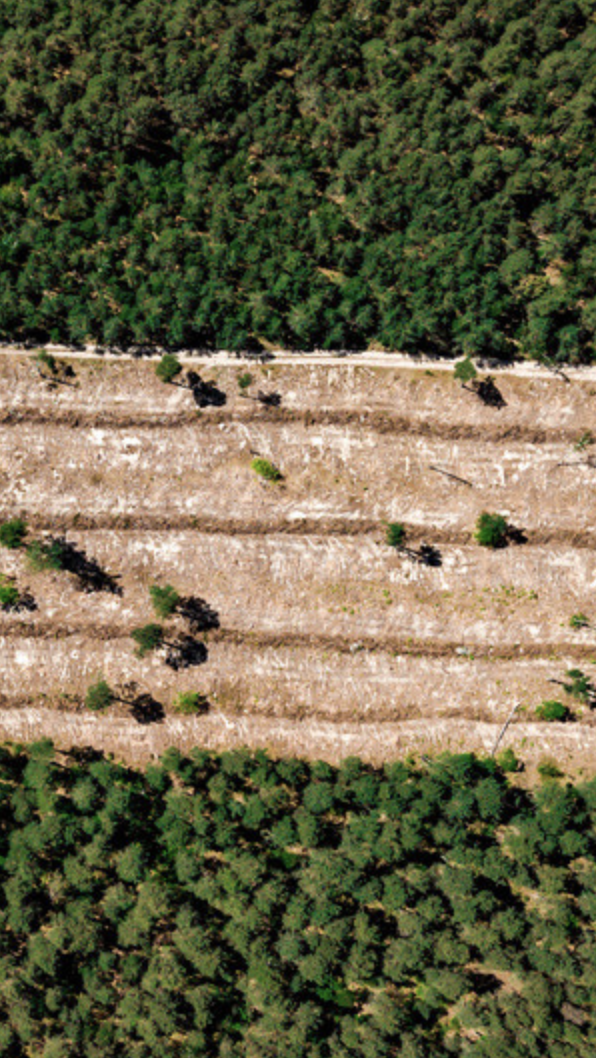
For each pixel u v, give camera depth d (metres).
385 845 61.34
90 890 62.91
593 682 67.81
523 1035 58.06
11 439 69.00
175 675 68.12
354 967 59.44
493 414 69.38
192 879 62.00
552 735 67.44
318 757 67.31
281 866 63.94
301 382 69.69
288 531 69.19
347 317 68.81
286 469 69.25
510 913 60.75
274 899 60.62
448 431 69.56
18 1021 60.00
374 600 68.62
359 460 69.44
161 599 66.06
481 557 69.12
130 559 68.81
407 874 62.88
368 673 68.50
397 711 67.94
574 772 66.50
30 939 62.66
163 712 67.81
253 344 70.00
